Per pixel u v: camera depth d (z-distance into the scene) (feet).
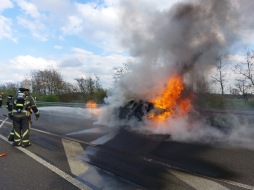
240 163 20.61
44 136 33.17
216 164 20.43
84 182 17.33
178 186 16.34
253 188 15.92
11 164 21.61
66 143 28.84
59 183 17.26
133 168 19.80
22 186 16.92
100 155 23.54
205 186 16.29
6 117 58.85
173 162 21.06
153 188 16.11
